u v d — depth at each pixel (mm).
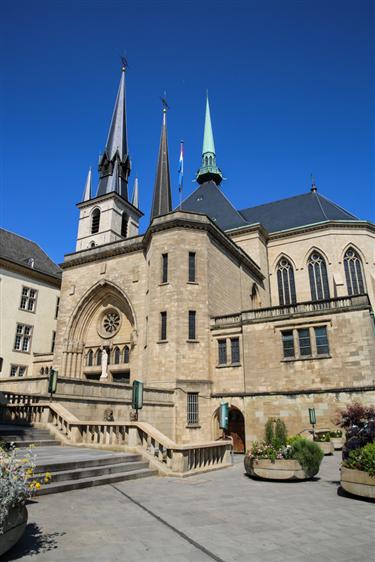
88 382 23328
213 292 34188
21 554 5949
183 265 32875
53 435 17609
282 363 28859
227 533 7238
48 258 54844
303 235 49188
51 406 18703
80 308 39875
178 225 33750
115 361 37469
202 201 57125
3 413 20391
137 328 35688
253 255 47125
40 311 47031
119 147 61688
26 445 15664
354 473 10422
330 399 26516
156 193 63062
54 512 8320
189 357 30547
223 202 54594
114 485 11578
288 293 48531
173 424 28422
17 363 43188
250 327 30688
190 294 32219
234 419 31391
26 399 20859
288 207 55812
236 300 38844
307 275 47844
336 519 8344
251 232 47938
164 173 64375
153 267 33688
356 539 7023
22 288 45625
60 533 6984
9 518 5887
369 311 26938
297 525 7859
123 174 61031
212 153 69312
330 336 27750
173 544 6582
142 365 34125
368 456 10422
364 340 26594
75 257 41875
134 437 15164
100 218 56125
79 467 11836
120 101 65750
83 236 56469
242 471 15508
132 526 7527
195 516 8375
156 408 27203
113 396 24797
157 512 8602
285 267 49562
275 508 9242
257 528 7605
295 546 6602
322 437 23250
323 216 50062
